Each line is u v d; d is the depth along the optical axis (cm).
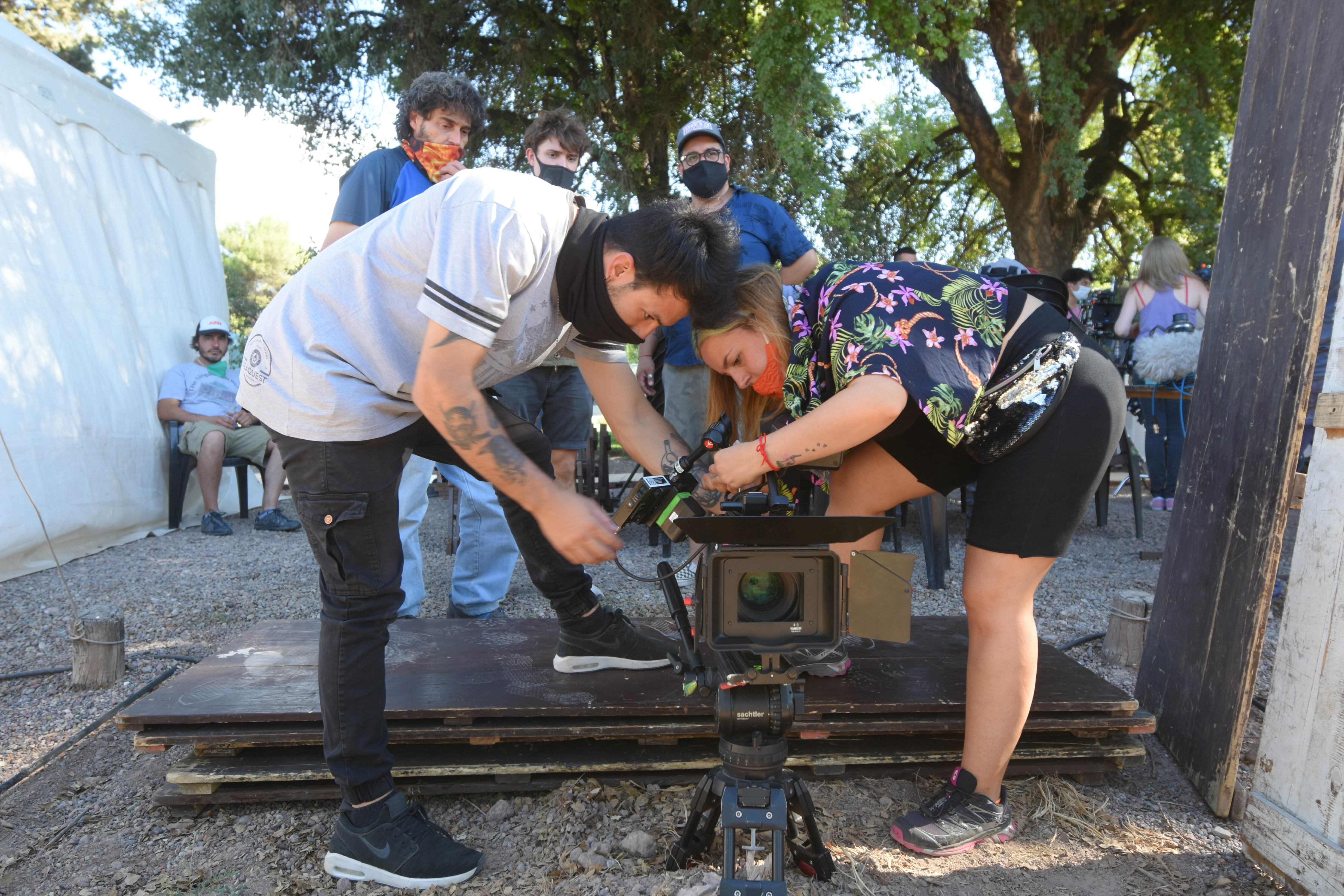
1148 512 680
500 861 195
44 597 420
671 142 1191
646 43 1066
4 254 457
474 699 220
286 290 182
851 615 163
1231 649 222
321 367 171
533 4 1139
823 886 186
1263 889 187
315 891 186
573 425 391
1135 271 1702
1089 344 200
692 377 386
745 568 151
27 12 1535
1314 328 203
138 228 597
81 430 511
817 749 223
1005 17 1089
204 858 197
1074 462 186
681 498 172
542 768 213
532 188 166
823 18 843
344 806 188
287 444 175
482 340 155
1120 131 1347
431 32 1106
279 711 209
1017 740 203
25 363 467
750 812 160
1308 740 182
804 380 192
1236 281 234
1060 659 260
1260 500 216
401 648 261
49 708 288
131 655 338
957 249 1681
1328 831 175
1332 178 199
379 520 181
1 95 466
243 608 406
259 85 1105
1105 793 229
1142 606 327
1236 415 229
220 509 661
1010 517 189
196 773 207
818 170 935
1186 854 202
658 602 406
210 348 634
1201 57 1156
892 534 547
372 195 305
